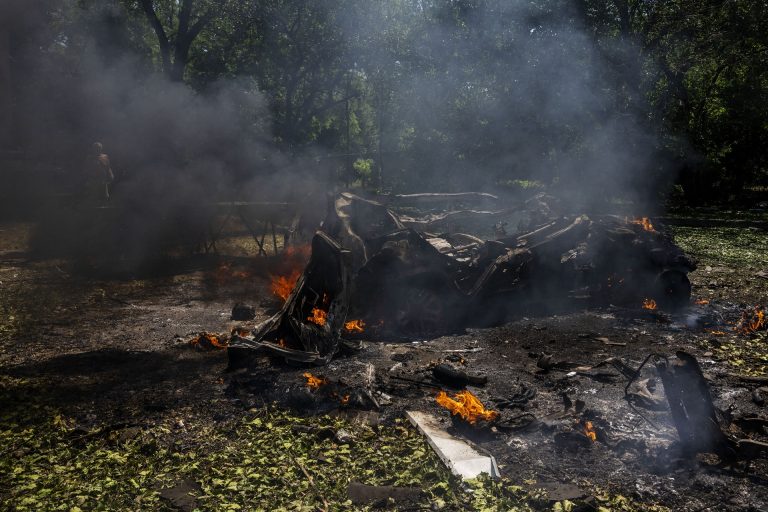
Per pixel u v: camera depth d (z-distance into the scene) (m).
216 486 3.98
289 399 5.49
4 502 3.84
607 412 5.16
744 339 7.48
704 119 30.80
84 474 4.20
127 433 4.86
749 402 5.40
